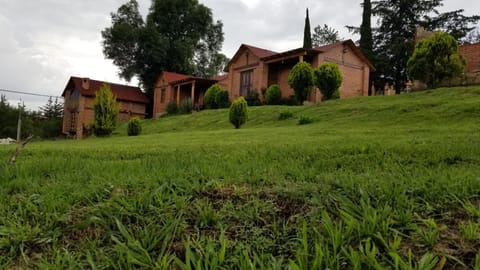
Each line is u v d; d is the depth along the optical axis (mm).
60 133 33750
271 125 12984
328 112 12523
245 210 2262
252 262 1747
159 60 32625
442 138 5238
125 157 4988
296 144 5363
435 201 2207
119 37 31844
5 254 2014
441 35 14781
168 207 2314
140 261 1796
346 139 5828
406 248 1771
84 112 27672
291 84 17609
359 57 21703
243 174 3004
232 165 3432
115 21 33438
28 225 2219
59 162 3982
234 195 2514
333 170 3373
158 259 1811
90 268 1837
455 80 16469
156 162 3723
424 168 3162
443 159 3598
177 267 1775
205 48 37406
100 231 2164
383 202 2205
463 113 8758
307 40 35031
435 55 14766
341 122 10500
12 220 2314
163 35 34250
